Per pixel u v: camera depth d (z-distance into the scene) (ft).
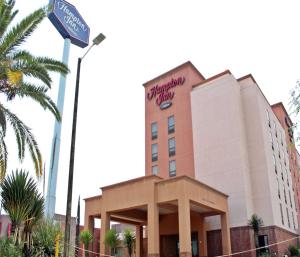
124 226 157.17
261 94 136.98
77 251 90.33
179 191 85.30
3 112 59.26
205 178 124.06
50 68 63.05
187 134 135.54
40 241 51.57
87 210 102.73
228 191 117.19
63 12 122.11
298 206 160.35
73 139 48.26
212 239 113.19
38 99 61.72
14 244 46.83
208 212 106.63
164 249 113.60
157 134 144.97
